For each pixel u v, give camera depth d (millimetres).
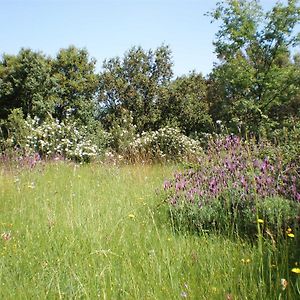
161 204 5602
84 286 2547
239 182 5047
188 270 2852
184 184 5422
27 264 3270
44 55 29859
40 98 26969
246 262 2834
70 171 10406
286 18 16781
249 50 17438
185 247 3418
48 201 6180
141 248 3459
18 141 14305
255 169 5254
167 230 4414
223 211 4754
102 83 27000
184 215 4930
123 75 26938
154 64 26875
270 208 4430
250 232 4332
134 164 11664
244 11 17125
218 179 5336
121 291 2520
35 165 10078
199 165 6301
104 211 5168
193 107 25703
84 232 3898
